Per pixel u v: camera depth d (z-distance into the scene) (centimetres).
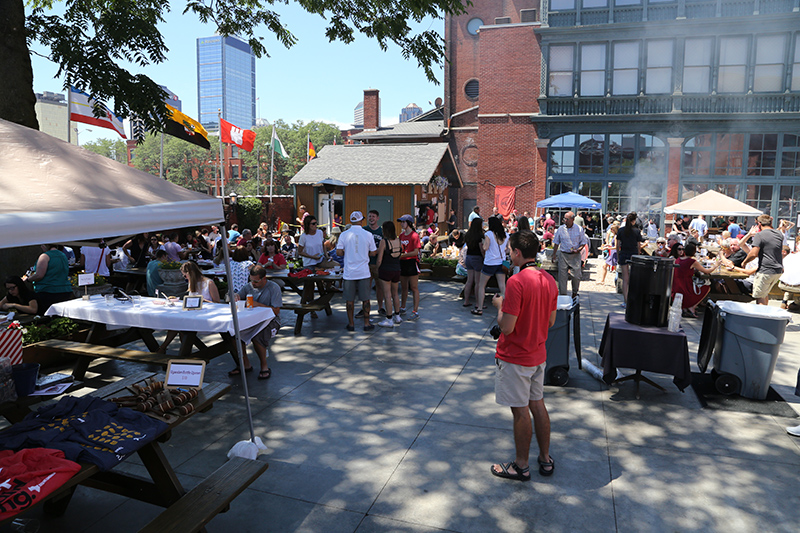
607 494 384
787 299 1009
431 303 1082
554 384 605
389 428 496
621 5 2358
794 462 430
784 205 2267
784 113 2188
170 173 11125
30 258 851
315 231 1013
